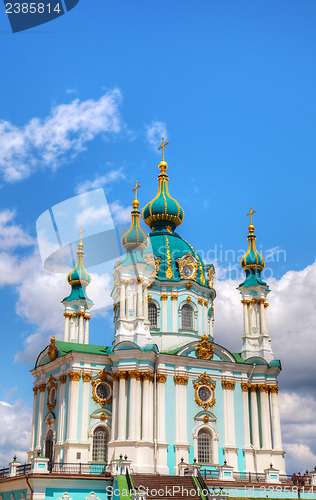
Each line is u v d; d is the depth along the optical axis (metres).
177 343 68.81
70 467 58.78
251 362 70.38
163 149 79.81
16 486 54.12
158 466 60.78
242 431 67.44
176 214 76.81
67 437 61.06
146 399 61.97
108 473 53.31
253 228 77.69
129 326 64.94
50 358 68.00
